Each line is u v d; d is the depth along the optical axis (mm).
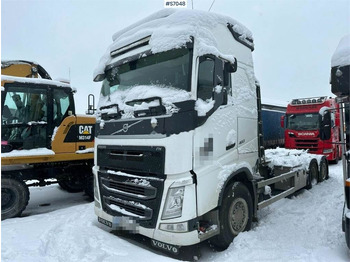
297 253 3666
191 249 4035
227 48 4312
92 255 3514
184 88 3584
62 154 6426
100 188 4387
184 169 3418
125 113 4008
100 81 4887
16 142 5930
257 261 3482
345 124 3896
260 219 5199
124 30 4863
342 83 3512
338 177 9508
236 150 4250
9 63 6812
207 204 3605
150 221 3557
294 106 13492
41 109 6320
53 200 7742
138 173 3789
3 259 3363
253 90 4859
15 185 5848
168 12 4238
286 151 8273
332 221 4727
